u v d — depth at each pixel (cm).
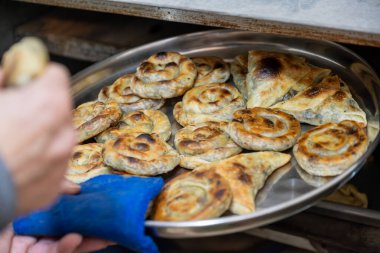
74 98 192
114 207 116
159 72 180
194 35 206
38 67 77
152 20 248
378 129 152
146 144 152
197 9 158
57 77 79
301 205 124
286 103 168
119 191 122
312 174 142
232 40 205
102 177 136
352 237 146
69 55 239
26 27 250
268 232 158
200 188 131
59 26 247
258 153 148
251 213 120
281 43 199
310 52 193
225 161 145
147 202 120
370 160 184
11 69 77
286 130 155
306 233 152
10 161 76
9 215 78
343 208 143
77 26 246
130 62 204
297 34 147
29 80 78
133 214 115
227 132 158
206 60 194
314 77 176
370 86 168
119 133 165
